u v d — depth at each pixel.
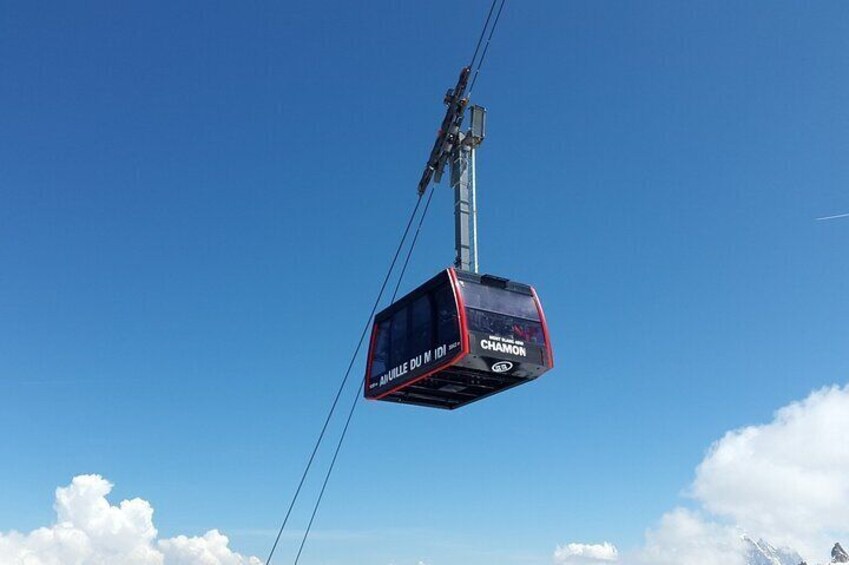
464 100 27.58
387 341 27.69
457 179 27.14
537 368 24.77
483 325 24.14
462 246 26.05
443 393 27.69
